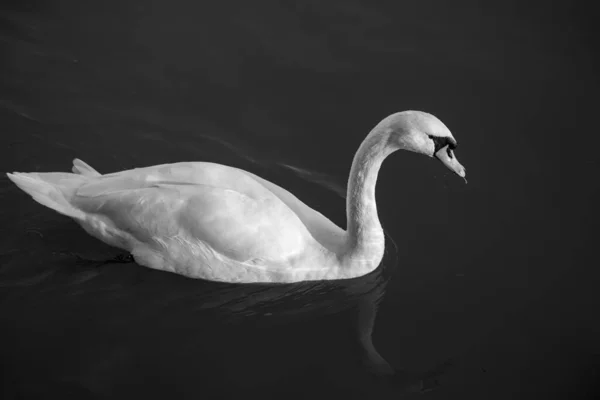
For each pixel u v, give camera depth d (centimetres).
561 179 1323
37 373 952
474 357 1017
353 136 1409
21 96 1434
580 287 1129
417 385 971
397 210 1277
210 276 1102
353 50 1568
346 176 1349
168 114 1434
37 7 1608
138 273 1117
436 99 1470
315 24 1623
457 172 999
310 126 1428
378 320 1073
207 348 1009
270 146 1392
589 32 1597
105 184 1117
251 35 1587
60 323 1028
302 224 1107
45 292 1077
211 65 1528
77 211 1126
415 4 1664
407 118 989
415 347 1030
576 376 995
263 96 1479
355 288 1120
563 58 1546
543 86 1491
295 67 1530
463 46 1576
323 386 963
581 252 1190
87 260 1132
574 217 1254
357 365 996
